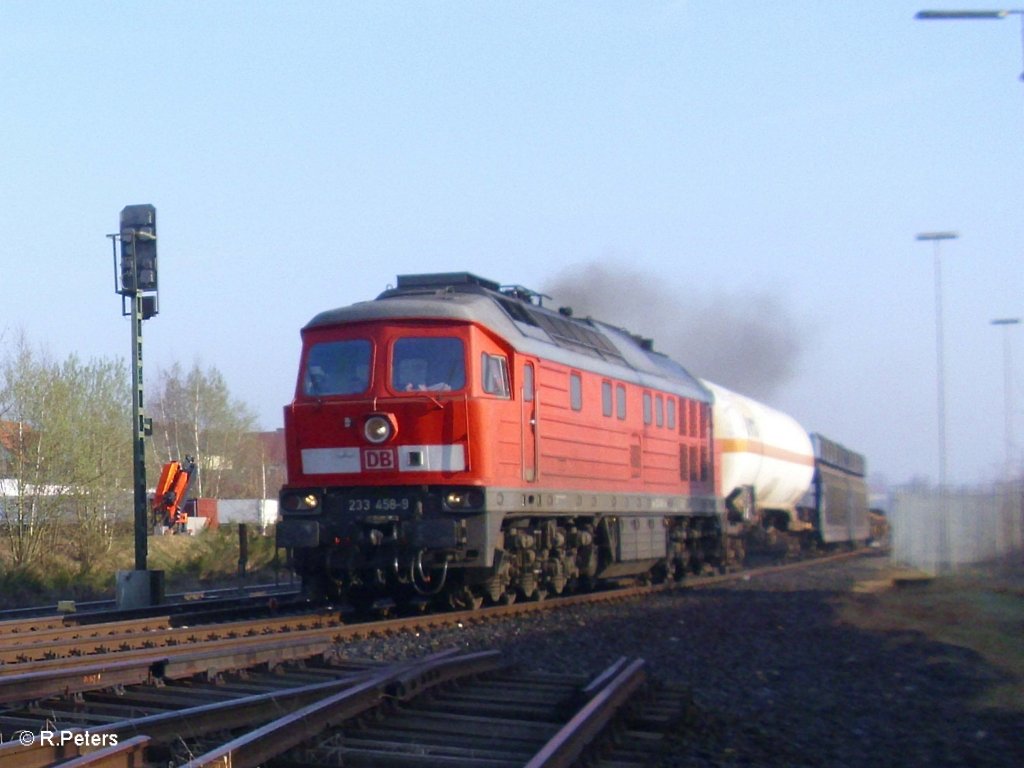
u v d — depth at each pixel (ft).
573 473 63.21
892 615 58.85
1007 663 43.42
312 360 57.06
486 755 26.40
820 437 143.64
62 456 111.55
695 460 86.84
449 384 54.60
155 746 24.09
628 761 26.81
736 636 51.21
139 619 55.67
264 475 214.69
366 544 55.11
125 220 67.56
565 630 51.70
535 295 69.77
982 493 78.59
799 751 29.55
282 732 24.89
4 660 40.09
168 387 223.71
